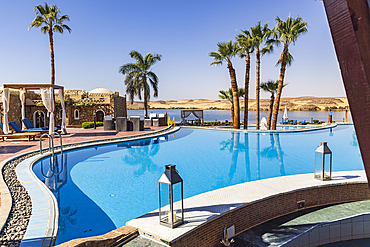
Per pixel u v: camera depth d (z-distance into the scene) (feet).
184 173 23.85
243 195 14.23
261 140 43.83
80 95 86.79
